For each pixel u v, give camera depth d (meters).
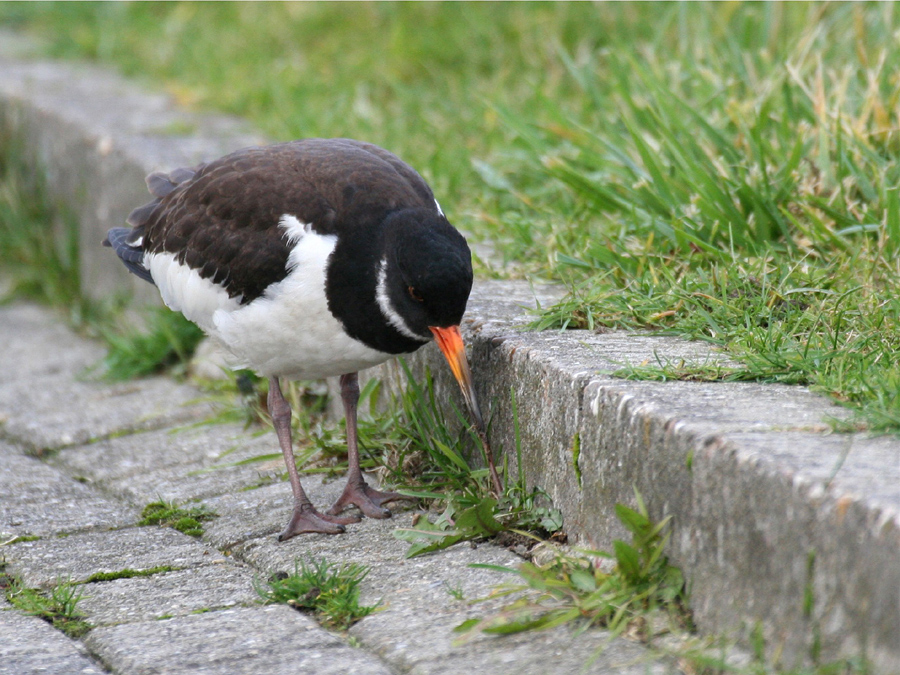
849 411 6.40
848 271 8.71
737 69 12.26
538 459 7.73
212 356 12.20
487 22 17.05
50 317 15.95
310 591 7.02
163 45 19.62
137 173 14.06
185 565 7.78
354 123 14.83
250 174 8.20
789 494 5.51
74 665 6.32
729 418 6.32
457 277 7.53
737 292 8.39
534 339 8.12
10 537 8.42
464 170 12.93
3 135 18.25
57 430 11.20
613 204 10.77
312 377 8.52
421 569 7.27
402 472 8.77
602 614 6.31
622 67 13.17
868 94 10.64
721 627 6.02
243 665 6.18
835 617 5.31
